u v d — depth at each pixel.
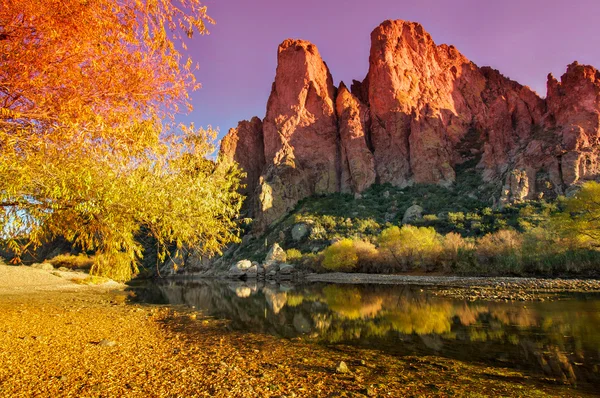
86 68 5.33
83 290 42.00
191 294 37.88
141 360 9.40
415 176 115.81
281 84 150.25
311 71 149.25
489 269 45.62
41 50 4.79
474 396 7.09
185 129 7.72
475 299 25.03
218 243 8.33
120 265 8.27
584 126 88.69
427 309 21.25
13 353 9.41
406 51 148.75
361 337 13.62
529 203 76.38
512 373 8.66
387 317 18.89
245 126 156.25
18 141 5.02
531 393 7.26
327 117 140.25
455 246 53.09
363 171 123.06
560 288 29.30
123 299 31.19
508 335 13.09
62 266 63.31
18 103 5.03
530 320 15.91
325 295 34.78
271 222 118.69
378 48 144.25
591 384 7.82
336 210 109.62
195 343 12.47
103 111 5.63
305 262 81.88
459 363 9.63
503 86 159.25
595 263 36.66
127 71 5.68
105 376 7.69
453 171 111.44
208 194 7.89
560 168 81.62
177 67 6.05
